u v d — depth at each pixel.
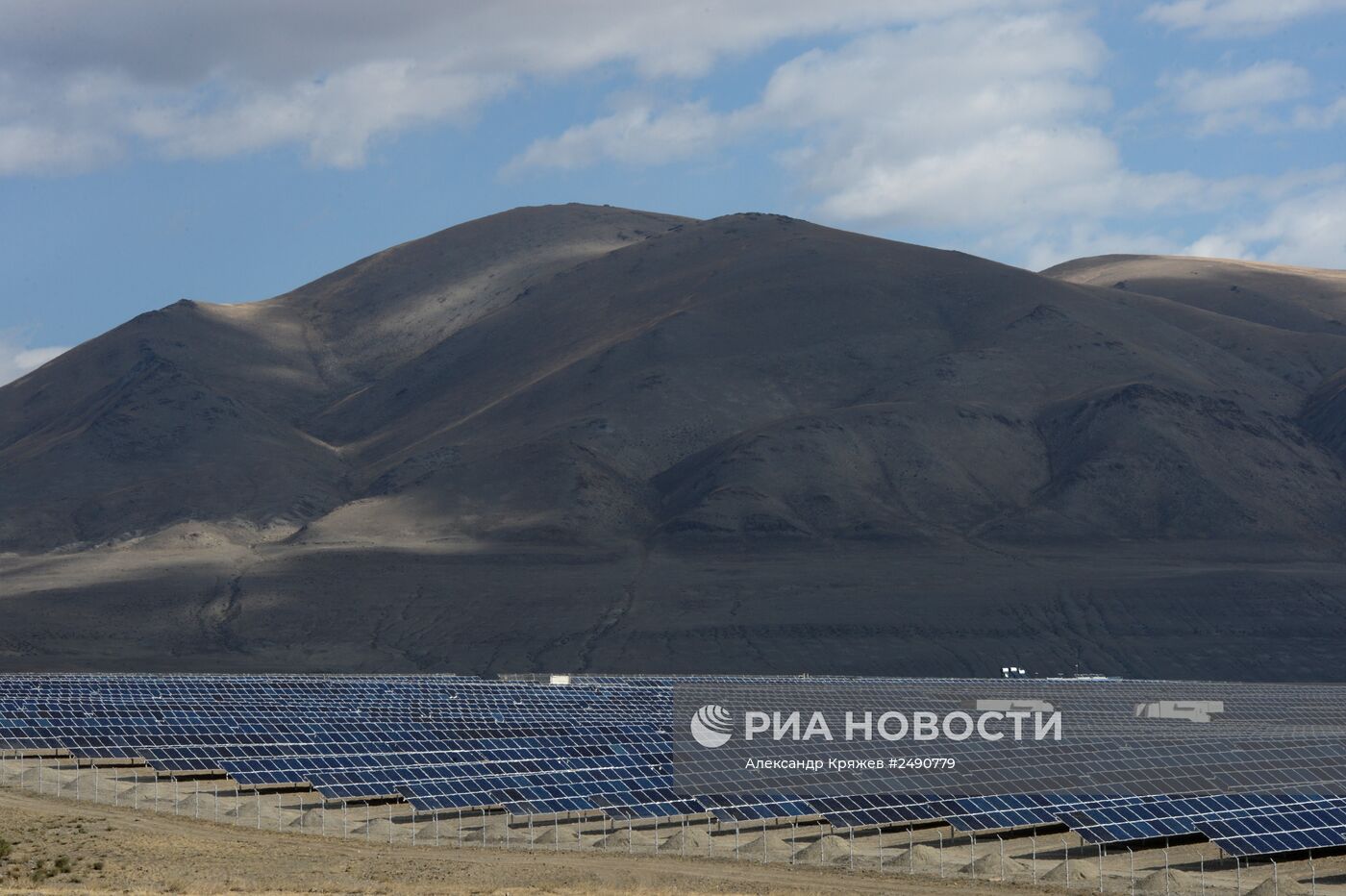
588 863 75.50
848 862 77.31
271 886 63.12
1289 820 79.00
